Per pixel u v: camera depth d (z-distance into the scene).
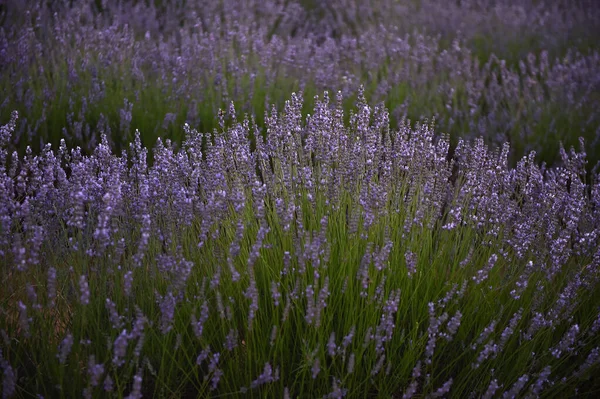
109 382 1.84
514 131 4.86
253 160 2.88
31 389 2.16
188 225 2.48
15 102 4.28
